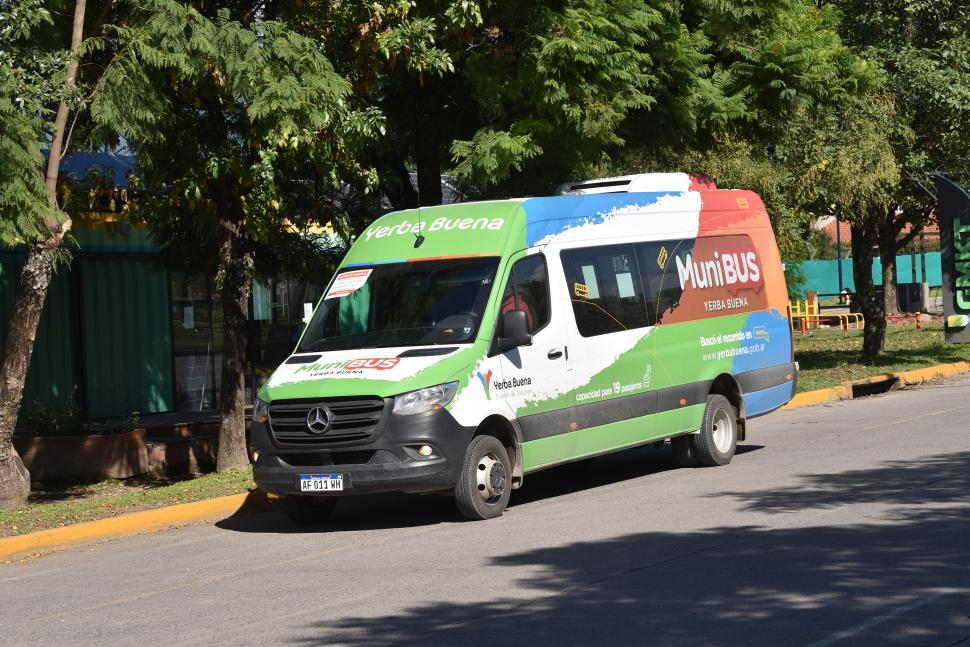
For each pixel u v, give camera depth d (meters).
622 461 14.80
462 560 8.95
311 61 12.96
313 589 8.32
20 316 12.66
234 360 15.12
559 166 16.09
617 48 14.91
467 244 11.66
